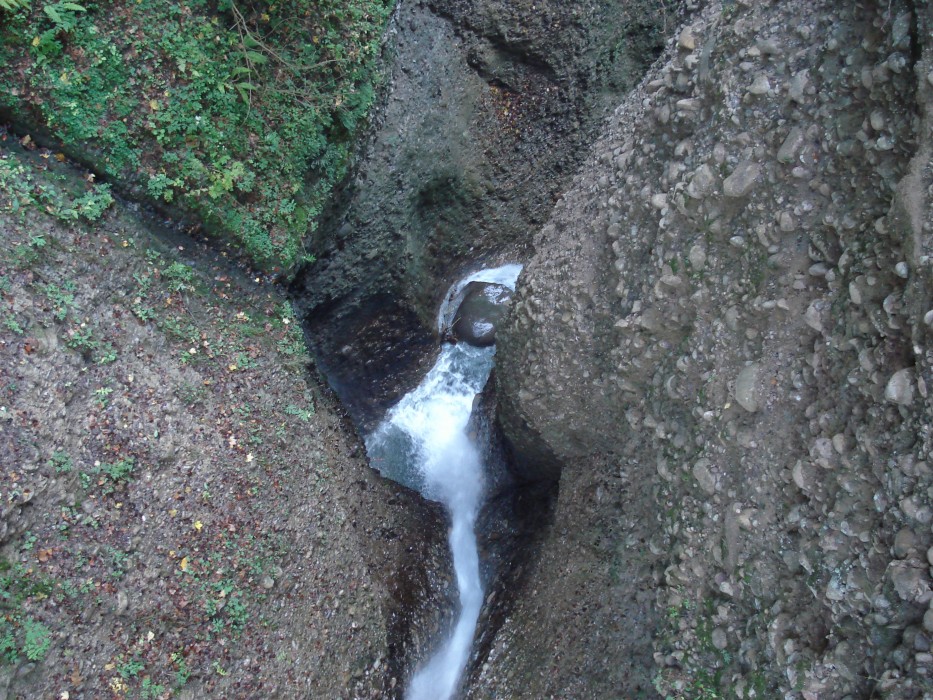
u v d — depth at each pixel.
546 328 5.43
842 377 3.49
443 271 8.46
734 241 4.00
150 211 5.53
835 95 3.54
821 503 3.54
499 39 7.56
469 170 7.96
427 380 8.20
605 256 5.03
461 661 6.16
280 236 6.02
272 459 5.75
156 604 4.77
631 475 5.02
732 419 4.04
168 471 5.04
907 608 3.03
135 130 5.14
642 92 5.44
